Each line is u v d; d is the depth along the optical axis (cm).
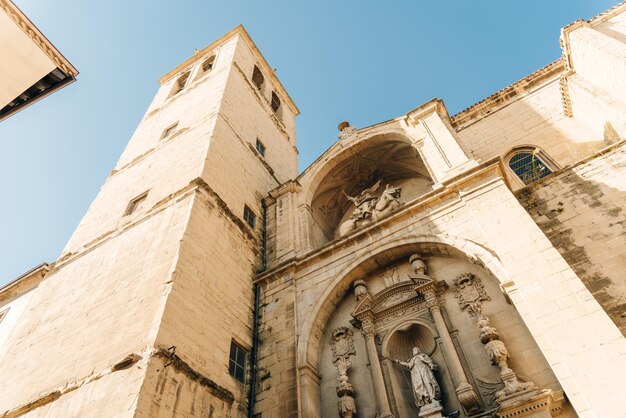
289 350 1284
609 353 802
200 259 1290
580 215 1206
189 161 1722
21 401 1079
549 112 1850
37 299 1469
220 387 1098
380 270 1427
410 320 1244
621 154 1269
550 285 960
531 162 1733
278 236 1756
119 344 1046
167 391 932
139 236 1424
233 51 2784
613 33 1480
